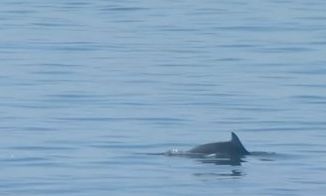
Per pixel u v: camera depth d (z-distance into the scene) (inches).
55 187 2214.6
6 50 4084.6
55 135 2694.4
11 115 2940.5
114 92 3282.5
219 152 2477.9
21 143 2608.3
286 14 5132.9
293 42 4296.3
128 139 2662.4
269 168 2379.4
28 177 2295.8
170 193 2175.2
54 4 5477.4
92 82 3444.9
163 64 3801.7
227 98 3196.4
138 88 3351.4
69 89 3321.9
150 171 2346.2
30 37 4416.8
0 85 3376.0
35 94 3235.7
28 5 5418.3
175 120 2888.8
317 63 3804.1
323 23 4830.2
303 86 3385.8
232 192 2185.0
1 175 2311.8
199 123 2859.3
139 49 4143.7
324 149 2568.9
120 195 2158.0
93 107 3056.1
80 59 3900.1
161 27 4746.6
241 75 3577.8
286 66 3750.0
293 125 2832.2
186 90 3319.4
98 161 2436.0
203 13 5182.1
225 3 5585.6
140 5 5482.3
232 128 2797.7
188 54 4020.7
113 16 5098.4
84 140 2642.7
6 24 4771.2
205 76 3560.5
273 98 3196.4
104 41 4340.6
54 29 4653.1
